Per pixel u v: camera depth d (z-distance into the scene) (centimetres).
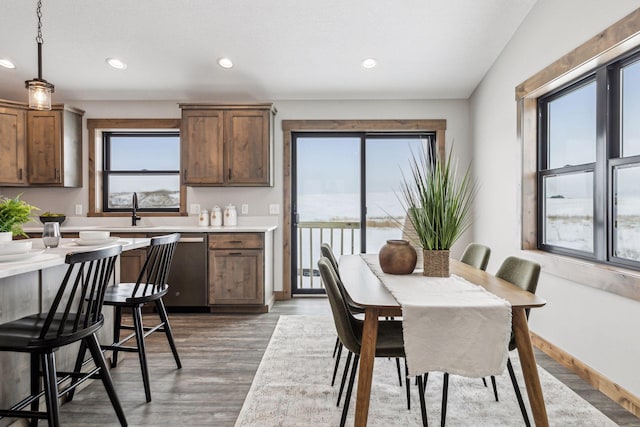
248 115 407
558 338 268
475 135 418
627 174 222
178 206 459
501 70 351
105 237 235
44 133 404
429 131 447
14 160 395
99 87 414
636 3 196
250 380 235
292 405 203
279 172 443
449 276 206
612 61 229
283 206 443
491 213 375
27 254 171
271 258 424
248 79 401
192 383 231
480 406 203
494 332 152
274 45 346
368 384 160
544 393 216
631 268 215
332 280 172
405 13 304
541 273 290
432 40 336
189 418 193
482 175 398
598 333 227
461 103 440
